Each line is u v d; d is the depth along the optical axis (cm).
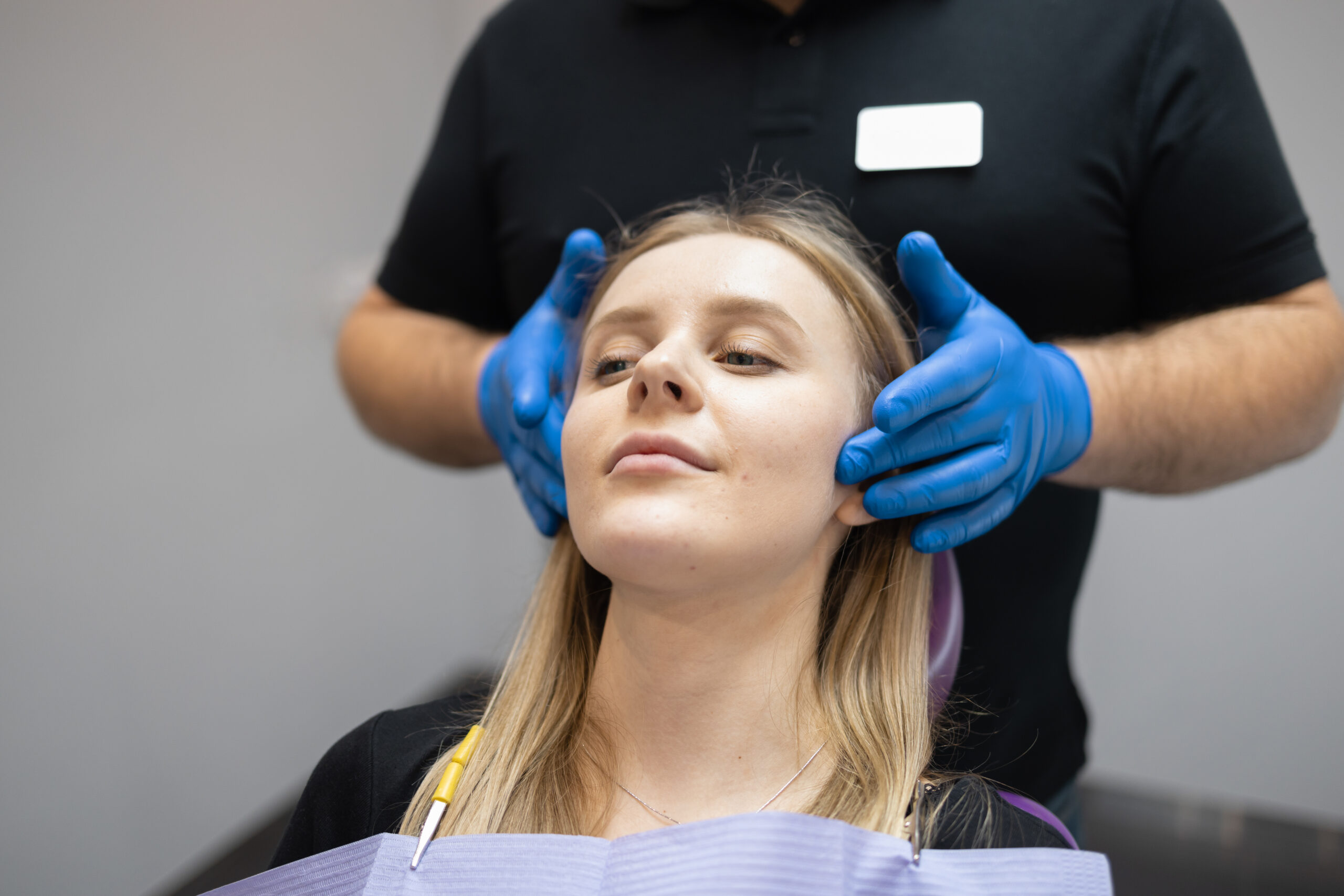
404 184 258
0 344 151
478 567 297
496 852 74
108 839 173
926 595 90
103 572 171
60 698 164
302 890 77
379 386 133
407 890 73
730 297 82
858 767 79
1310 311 105
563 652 92
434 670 279
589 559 78
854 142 108
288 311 215
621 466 75
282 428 214
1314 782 215
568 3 124
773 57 111
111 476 172
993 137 105
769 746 81
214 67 192
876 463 83
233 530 201
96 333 168
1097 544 227
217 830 199
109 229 170
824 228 99
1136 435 102
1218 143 104
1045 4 107
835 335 85
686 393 76
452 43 277
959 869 68
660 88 117
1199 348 104
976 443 89
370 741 88
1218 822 208
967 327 91
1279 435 104
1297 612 213
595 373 87
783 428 77
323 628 230
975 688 110
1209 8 105
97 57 166
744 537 75
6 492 153
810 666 84
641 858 70
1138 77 105
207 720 196
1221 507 216
